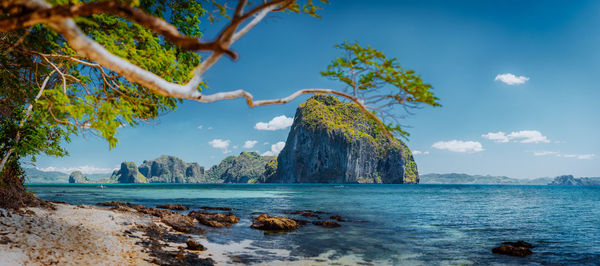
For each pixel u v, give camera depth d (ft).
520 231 56.08
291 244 40.40
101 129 14.44
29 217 31.94
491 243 44.50
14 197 35.17
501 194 240.53
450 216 79.20
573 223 67.82
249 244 39.14
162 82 8.72
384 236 48.62
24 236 24.93
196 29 27.45
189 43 7.17
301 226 55.57
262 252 35.29
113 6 6.64
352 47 12.26
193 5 26.76
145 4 22.75
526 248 38.42
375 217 74.95
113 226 37.88
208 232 45.62
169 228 44.88
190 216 59.93
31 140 31.32
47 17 6.54
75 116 13.83
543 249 41.29
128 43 18.10
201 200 132.16
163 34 7.18
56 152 33.78
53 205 45.93
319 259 33.71
